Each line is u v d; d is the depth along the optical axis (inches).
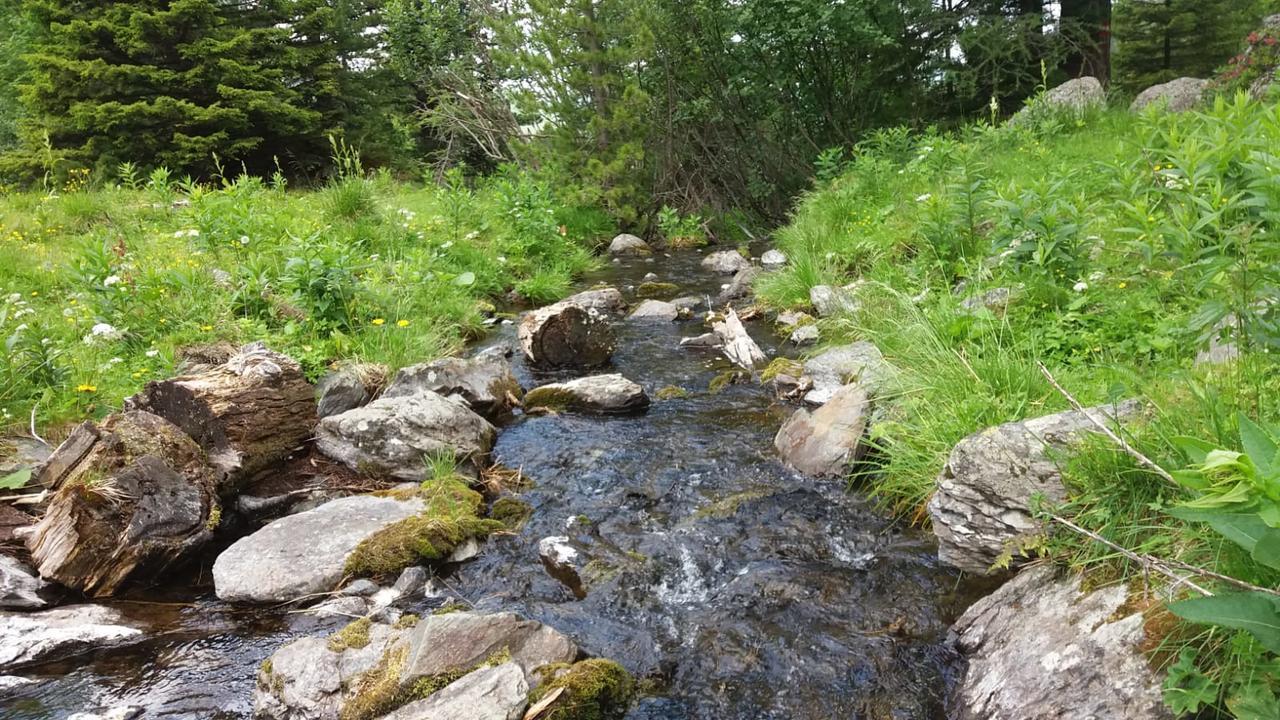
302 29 748.0
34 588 128.7
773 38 592.7
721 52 623.8
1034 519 111.1
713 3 591.8
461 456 177.3
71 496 132.0
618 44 602.9
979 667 99.7
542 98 612.7
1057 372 154.1
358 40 857.5
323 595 131.6
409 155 815.1
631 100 585.6
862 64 634.8
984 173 319.6
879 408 173.0
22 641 115.5
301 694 99.7
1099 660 85.0
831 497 157.2
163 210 387.5
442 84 727.7
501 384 223.1
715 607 123.8
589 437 197.3
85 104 590.9
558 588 132.3
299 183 709.9
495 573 137.8
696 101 611.8
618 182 596.7
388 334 241.6
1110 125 400.8
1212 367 116.4
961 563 123.9
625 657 112.8
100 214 379.6
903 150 446.3
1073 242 187.2
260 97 643.5
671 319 321.1
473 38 713.6
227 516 157.3
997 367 157.2
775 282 324.5
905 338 197.0
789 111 647.8
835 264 308.8
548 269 420.2
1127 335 159.2
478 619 107.7
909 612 117.0
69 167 595.8
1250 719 67.7
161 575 139.5
